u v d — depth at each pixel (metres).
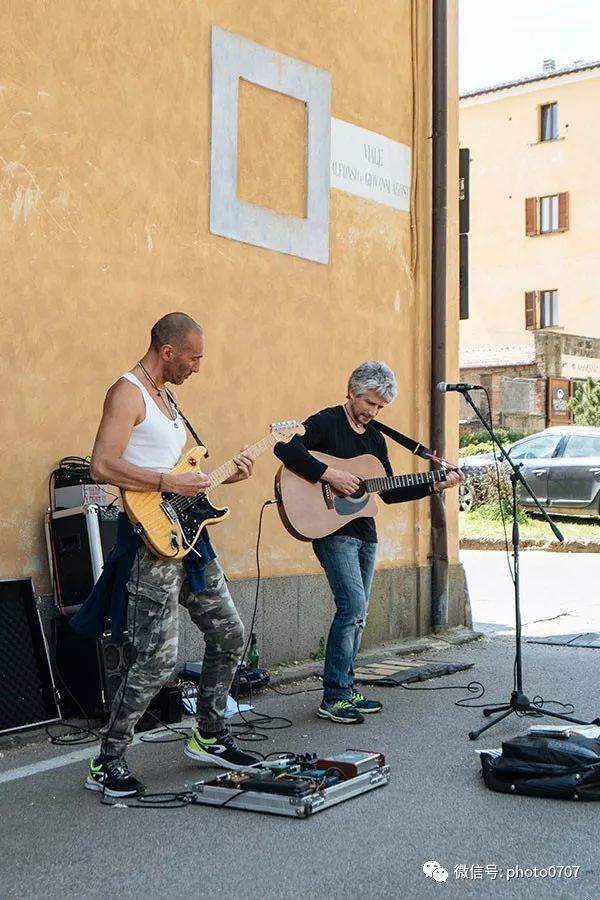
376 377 6.00
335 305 7.79
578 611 10.38
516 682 5.86
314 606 7.51
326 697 6.00
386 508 8.26
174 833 4.11
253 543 7.13
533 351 29.25
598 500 17.66
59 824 4.21
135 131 6.39
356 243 7.98
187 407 6.71
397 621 8.30
